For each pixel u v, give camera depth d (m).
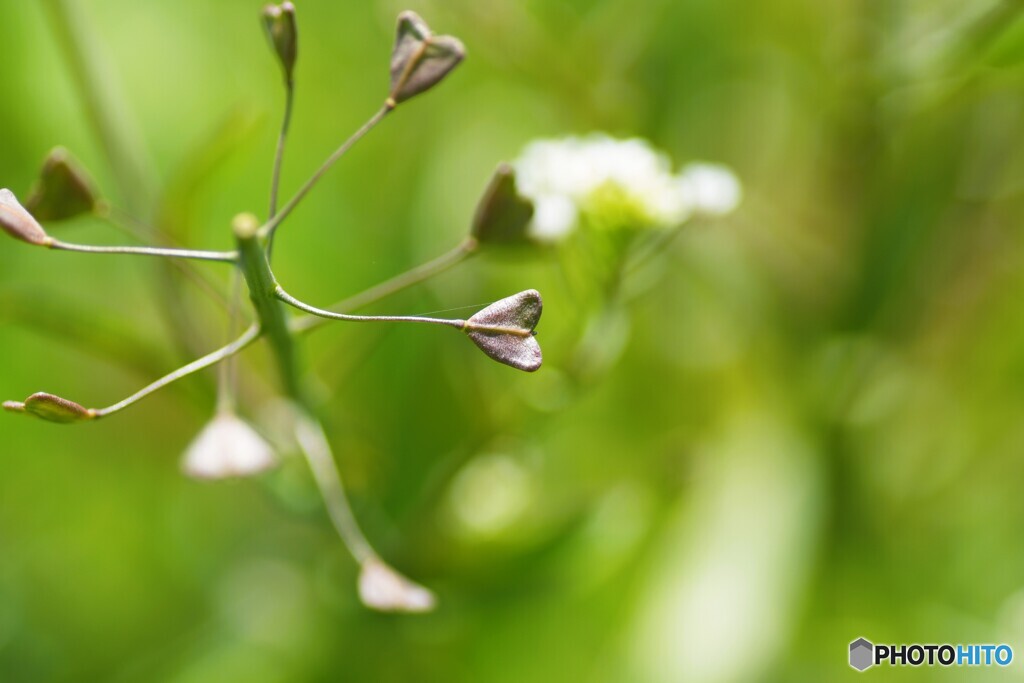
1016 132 0.35
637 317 0.41
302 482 0.32
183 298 0.32
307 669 0.35
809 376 0.37
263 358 0.34
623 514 0.34
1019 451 0.40
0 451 0.38
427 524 0.33
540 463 0.34
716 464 0.37
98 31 0.40
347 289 0.36
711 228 0.37
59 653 0.36
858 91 0.35
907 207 0.35
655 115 0.39
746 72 0.41
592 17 0.40
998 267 0.38
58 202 0.29
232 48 0.42
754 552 0.35
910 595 0.38
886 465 0.38
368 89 0.40
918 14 0.35
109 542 0.39
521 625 0.34
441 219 0.36
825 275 0.37
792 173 0.40
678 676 0.35
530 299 0.27
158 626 0.37
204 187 0.32
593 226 0.32
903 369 0.38
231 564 0.36
